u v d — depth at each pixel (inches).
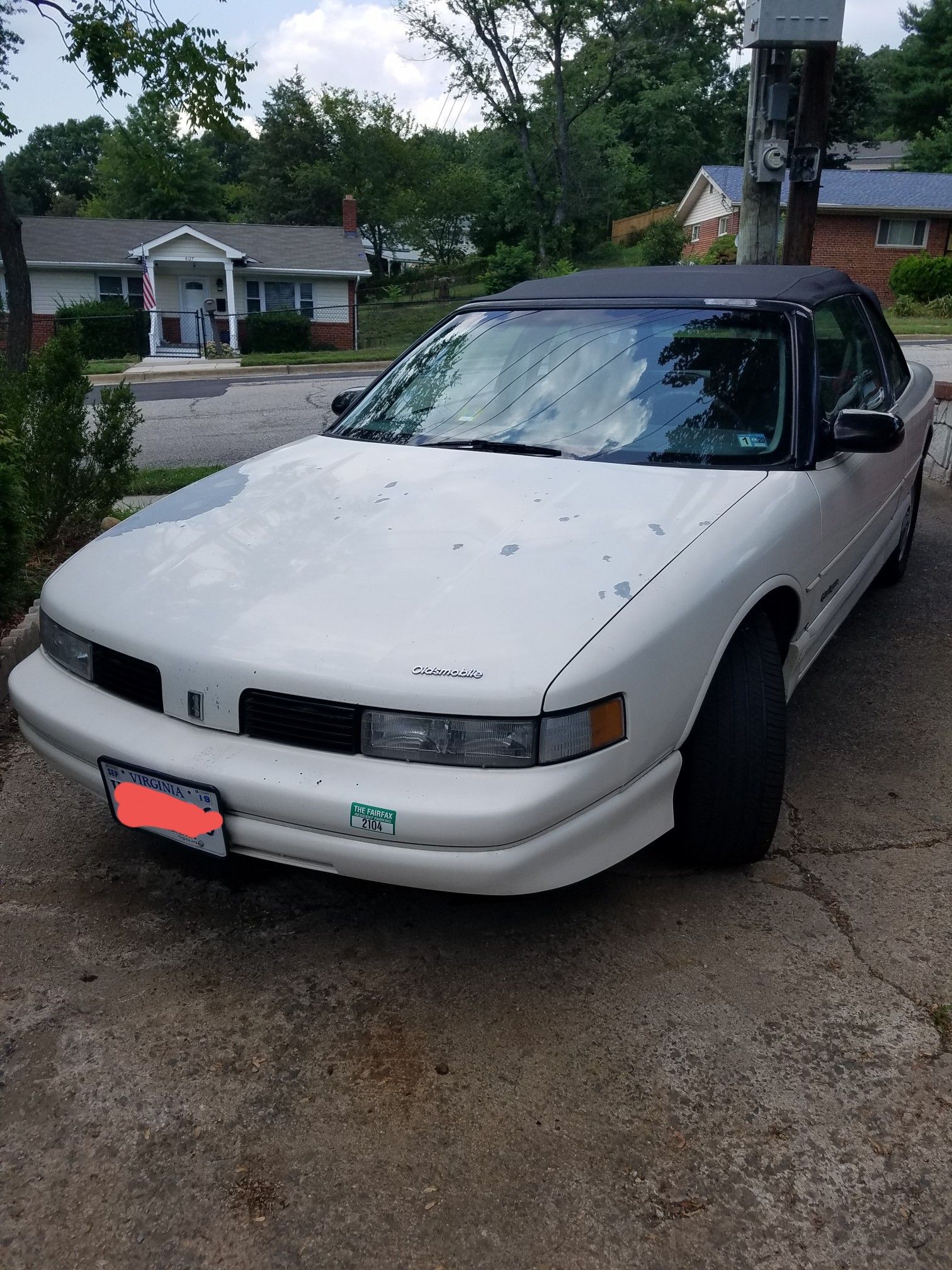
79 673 101.0
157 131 618.8
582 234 1743.4
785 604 116.9
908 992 92.9
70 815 124.8
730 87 2295.8
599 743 84.0
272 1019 89.8
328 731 84.7
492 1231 69.7
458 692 81.0
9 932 101.5
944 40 1925.4
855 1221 70.5
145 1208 71.5
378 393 146.9
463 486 111.7
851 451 122.7
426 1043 87.0
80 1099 80.8
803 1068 84.0
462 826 80.1
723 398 123.3
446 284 1571.1
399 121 1945.1
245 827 87.0
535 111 1622.8
